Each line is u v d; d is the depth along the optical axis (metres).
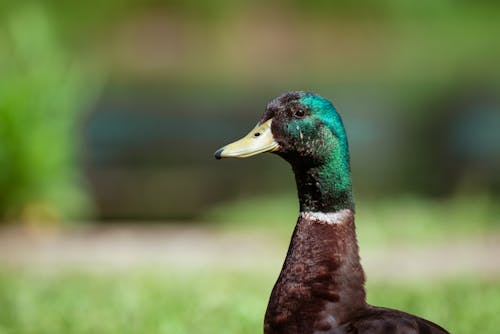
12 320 8.08
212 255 11.12
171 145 20.23
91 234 12.81
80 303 8.47
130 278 9.72
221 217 13.66
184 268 10.34
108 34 40.34
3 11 38.28
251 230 12.80
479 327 7.36
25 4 39.34
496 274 9.66
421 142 21.11
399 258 10.77
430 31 45.00
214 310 8.02
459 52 39.06
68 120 13.88
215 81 30.72
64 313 8.15
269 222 13.08
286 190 16.34
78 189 14.98
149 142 20.50
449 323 7.45
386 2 45.53
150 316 7.91
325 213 5.05
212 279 9.64
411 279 9.56
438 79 30.89
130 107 24.64
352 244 5.02
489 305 7.91
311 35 43.09
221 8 43.38
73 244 11.98
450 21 45.88
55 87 13.74
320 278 4.93
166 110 24.36
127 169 17.92
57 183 13.69
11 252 11.49
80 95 15.20
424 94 27.66
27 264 10.71
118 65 35.09
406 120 23.69
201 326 7.55
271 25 42.69
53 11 40.81
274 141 5.20
